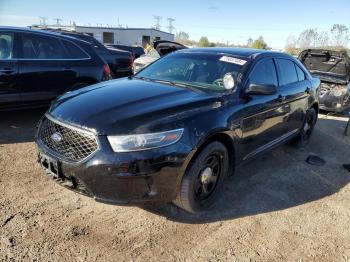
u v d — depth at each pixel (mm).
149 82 4195
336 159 5695
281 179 4656
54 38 6000
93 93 3670
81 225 3225
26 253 2797
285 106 4836
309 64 10438
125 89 3799
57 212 3385
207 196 3648
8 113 6523
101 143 2906
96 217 3371
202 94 3754
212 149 3424
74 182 3045
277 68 4867
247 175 4676
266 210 3816
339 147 6398
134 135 2926
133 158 2895
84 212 3432
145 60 11367
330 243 3354
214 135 3480
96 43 11000
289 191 4332
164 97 3557
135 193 2988
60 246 2920
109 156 2877
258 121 4176
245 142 4008
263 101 4238
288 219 3686
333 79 9336
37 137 3434
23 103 5680
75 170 2959
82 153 2971
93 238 3066
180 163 3092
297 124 5539
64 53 6090
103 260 2818
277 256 3092
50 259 2766
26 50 5637
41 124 3477
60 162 3039
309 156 5590
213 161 3586
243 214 3691
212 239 3229
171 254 2977
